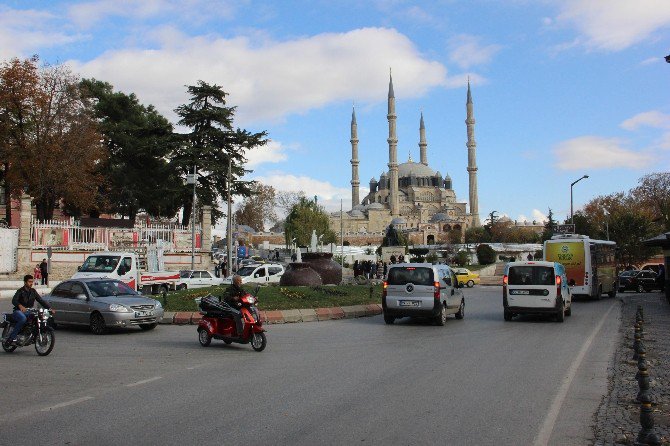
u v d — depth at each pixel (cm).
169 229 4422
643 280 4400
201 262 4462
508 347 1431
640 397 665
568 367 1148
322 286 2662
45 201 4984
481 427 715
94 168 5338
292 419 745
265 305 2125
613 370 1119
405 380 1007
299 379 1013
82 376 1041
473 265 7500
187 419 743
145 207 6209
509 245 9325
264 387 945
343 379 1015
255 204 10450
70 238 4012
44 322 1295
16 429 696
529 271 2078
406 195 17562
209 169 5050
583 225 7494
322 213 10594
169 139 5169
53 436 668
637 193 8238
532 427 719
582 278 3077
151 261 3650
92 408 801
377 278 5019
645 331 1725
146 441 649
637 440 638
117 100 6256
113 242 4125
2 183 5306
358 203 18062
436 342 1524
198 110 5269
